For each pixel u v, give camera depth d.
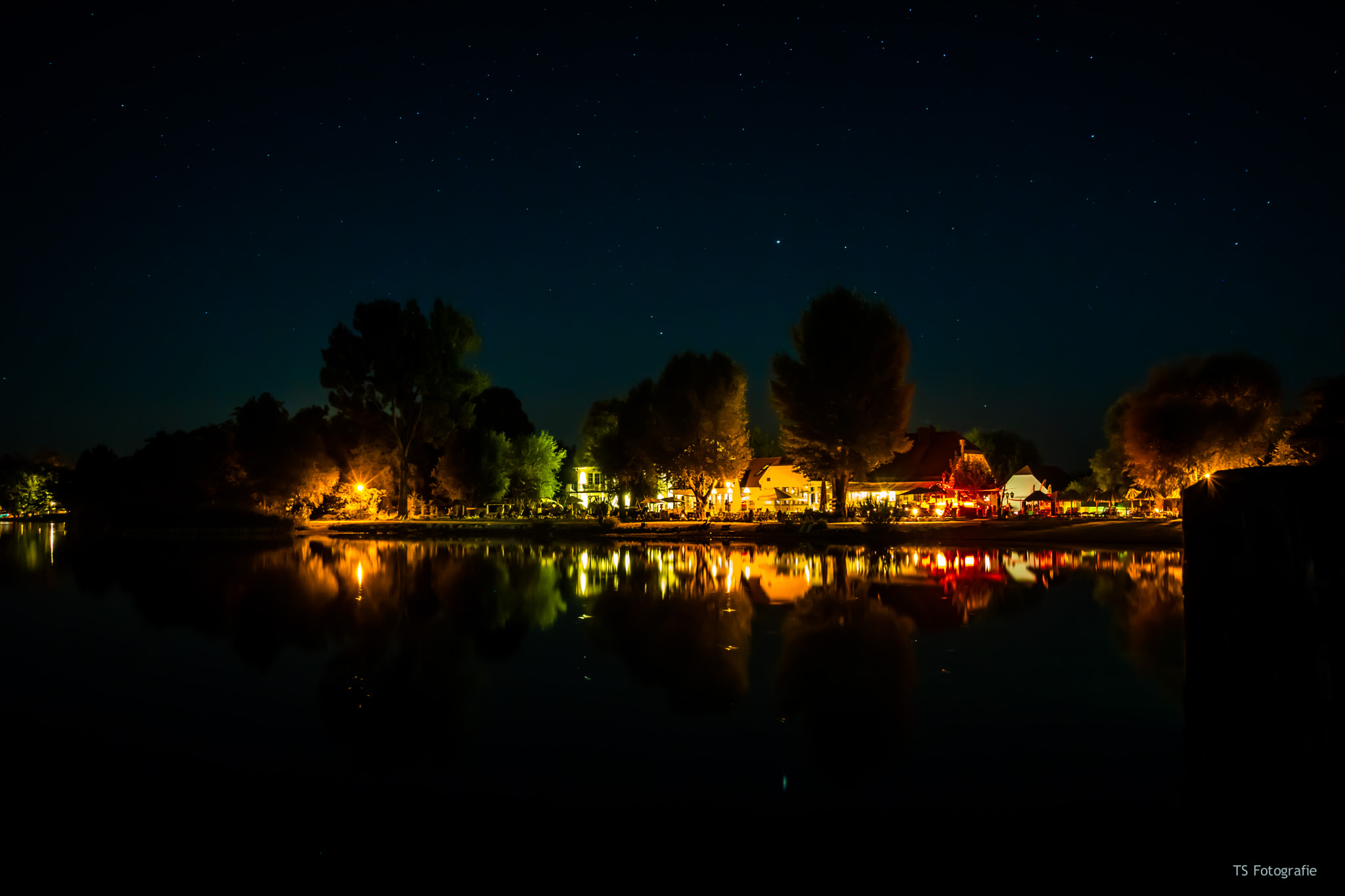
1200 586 4.95
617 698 9.59
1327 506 3.93
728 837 5.75
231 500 57.47
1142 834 5.64
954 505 63.44
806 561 30.50
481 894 5.00
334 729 8.36
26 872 5.29
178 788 6.75
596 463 78.00
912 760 7.27
